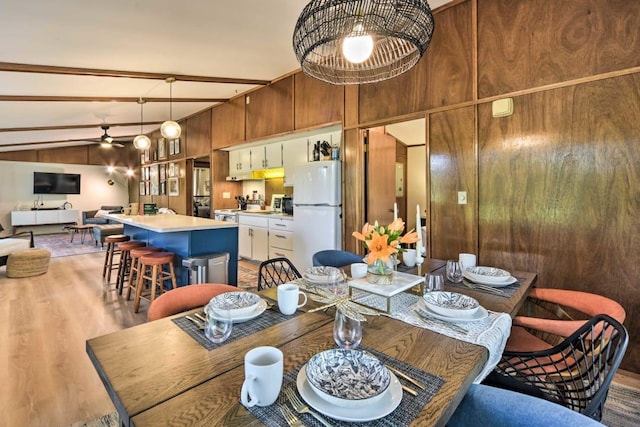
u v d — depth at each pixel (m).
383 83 3.44
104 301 3.51
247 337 1.11
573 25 2.29
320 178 4.03
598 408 1.00
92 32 2.76
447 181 2.95
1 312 3.17
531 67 2.48
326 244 3.99
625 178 2.13
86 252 6.43
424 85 3.09
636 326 2.12
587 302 1.68
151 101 5.14
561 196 2.38
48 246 7.12
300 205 4.30
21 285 4.11
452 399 0.78
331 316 1.31
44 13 2.38
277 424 0.69
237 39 3.18
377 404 0.75
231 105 5.62
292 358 0.97
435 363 0.94
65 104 4.64
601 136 2.20
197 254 3.32
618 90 2.13
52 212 9.11
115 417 1.70
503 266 2.66
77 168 9.72
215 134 6.05
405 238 1.51
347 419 0.70
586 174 2.27
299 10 2.67
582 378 1.23
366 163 3.86
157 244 3.94
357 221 3.79
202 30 2.94
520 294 1.62
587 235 2.28
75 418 1.69
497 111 2.62
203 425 0.69
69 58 3.20
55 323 2.90
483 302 1.50
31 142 7.85
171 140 7.39
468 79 2.80
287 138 4.95
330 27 1.55
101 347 1.03
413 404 0.75
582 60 2.27
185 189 6.95
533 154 2.49
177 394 0.79
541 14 2.43
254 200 6.27
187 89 4.75
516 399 0.89
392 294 1.35
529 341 1.68
